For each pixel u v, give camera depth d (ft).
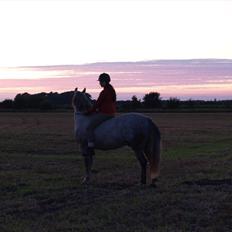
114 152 81.92
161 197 38.32
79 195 40.68
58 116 286.25
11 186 46.14
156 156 43.73
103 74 46.09
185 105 399.24
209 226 30.86
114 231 29.99
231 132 140.97
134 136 44.04
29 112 359.46
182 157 73.56
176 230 29.84
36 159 70.79
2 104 401.49
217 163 63.21
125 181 48.42
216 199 37.45
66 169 58.95
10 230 30.60
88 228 30.68
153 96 383.24
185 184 45.44
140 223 31.68
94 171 57.06
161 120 230.27
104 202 37.40
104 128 45.19
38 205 37.68
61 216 33.78
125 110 361.51
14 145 94.17
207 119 240.32
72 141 104.53
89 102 47.39
